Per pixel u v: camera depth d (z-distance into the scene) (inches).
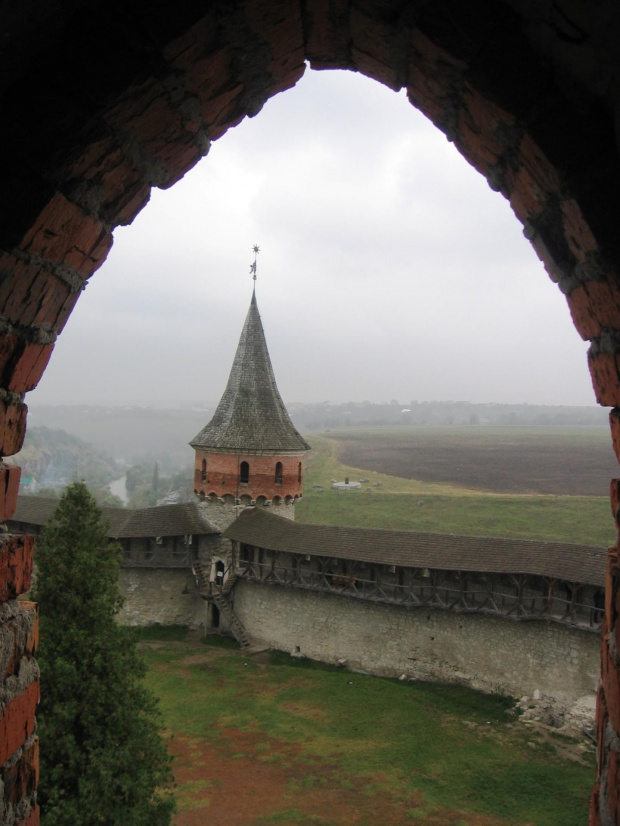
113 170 128.5
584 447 5078.7
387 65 149.3
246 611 1284.4
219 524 1376.7
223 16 117.2
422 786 737.6
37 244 117.2
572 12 95.4
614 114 104.1
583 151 109.4
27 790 131.0
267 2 120.4
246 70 142.5
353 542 1159.6
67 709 519.8
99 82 112.3
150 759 541.3
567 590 957.2
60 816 470.6
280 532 1262.3
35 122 112.5
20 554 127.1
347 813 688.4
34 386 138.0
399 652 1085.8
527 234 141.7
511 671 971.9
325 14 135.1
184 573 1371.8
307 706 966.4
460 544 1064.8
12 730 122.0
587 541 2017.7
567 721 888.9
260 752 824.3
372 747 834.2
